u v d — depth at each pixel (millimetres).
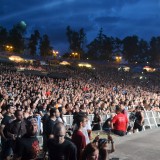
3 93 21359
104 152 6449
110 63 118875
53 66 80562
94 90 36312
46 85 33562
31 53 133625
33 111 12203
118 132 12266
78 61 110812
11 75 40500
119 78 82125
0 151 8836
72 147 5016
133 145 11320
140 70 114000
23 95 20984
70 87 38188
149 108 20484
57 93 26500
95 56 155625
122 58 164625
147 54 167000
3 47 120812
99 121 15000
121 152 10156
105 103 18297
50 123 7609
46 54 134250
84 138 6215
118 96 29062
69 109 14422
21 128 8156
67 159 5023
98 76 76312
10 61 72500
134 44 163000
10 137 8047
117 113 12383
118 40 161125
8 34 126562
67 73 70250
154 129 15883
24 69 63875
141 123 15656
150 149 10836
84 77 69188
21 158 5461
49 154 5105
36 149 5555
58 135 5000
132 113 16938
